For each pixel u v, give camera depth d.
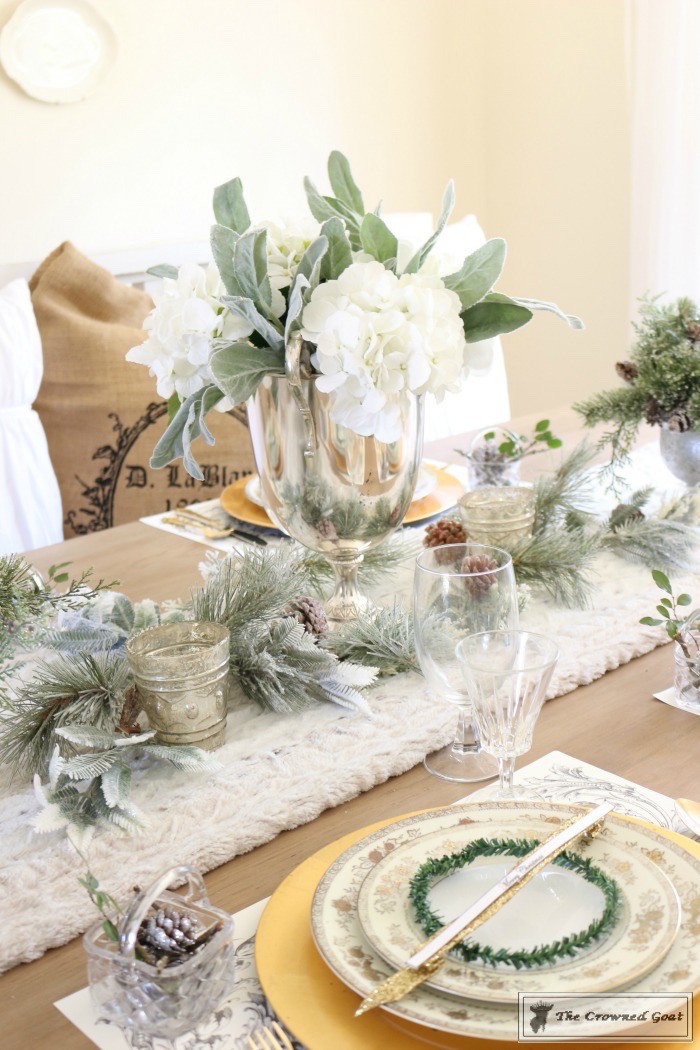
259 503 1.46
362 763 0.82
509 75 3.23
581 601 1.09
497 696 0.72
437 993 0.54
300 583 1.01
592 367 3.25
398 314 0.88
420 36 3.11
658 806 0.76
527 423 1.84
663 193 2.79
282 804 0.78
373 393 0.89
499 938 0.59
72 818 0.77
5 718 0.88
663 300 2.86
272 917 0.64
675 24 2.67
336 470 0.97
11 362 2.01
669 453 1.35
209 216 2.78
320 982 0.58
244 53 2.75
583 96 3.06
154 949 0.58
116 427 2.14
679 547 1.18
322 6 2.88
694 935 0.57
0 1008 0.62
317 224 0.98
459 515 1.16
